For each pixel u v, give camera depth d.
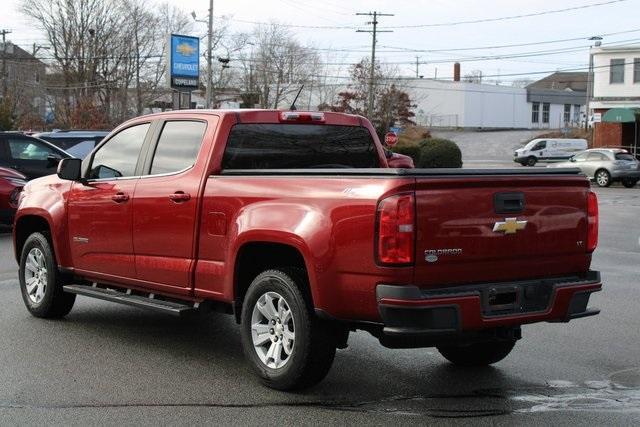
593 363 6.76
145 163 7.08
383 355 7.02
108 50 72.88
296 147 6.90
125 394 5.77
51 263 8.05
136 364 6.59
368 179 5.21
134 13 73.69
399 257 5.00
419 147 45.25
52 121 70.19
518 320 5.38
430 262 5.09
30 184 8.55
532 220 5.52
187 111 6.89
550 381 6.21
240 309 6.23
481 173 5.29
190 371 6.39
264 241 5.76
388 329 5.02
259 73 80.00
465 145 80.19
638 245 15.38
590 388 6.03
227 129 6.50
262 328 5.96
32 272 8.37
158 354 6.93
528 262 5.56
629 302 9.47
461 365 6.64
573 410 5.49
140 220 6.91
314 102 80.88
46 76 79.00
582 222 5.84
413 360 6.85
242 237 5.90
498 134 90.06
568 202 5.74
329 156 7.10
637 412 5.45
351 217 5.23
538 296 5.59
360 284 5.20
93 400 5.63
